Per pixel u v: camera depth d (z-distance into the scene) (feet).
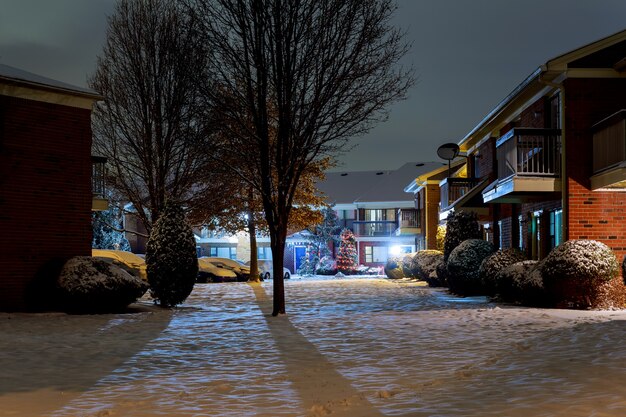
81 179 63.93
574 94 63.67
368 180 238.07
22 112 60.23
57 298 58.13
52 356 34.32
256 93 62.90
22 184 60.03
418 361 31.14
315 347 36.78
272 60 57.26
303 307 64.39
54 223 61.93
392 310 58.18
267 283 121.90
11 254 59.06
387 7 58.54
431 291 84.79
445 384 25.70
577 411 20.16
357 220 220.84
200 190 108.47
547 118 71.82
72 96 63.05
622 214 63.26
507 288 62.75
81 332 44.65
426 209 153.07
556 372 26.53
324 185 238.27
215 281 128.57
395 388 25.26
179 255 63.87
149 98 87.10
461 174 127.54
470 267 73.51
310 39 57.16
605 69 63.41
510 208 88.02
